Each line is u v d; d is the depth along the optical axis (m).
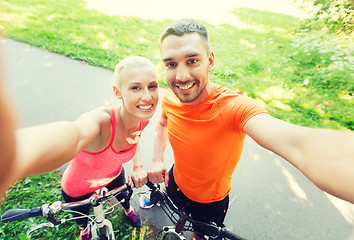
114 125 0.62
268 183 1.38
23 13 3.44
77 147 0.41
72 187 0.79
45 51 2.60
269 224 1.17
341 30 2.54
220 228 0.58
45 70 2.29
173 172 0.85
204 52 0.56
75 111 1.83
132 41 3.03
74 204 0.58
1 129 0.12
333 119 1.91
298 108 2.03
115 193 0.62
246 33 3.80
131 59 0.58
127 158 0.75
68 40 2.85
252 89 2.26
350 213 1.23
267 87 2.31
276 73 2.57
